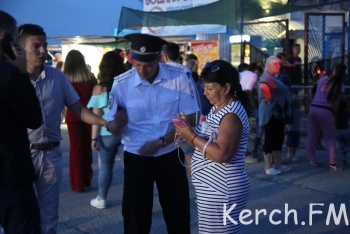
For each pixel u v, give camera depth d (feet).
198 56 50.70
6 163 11.02
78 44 54.39
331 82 27.68
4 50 11.27
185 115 13.65
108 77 20.56
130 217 13.97
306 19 46.01
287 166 29.45
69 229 19.39
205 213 12.34
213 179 12.19
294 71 39.73
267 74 26.61
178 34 49.42
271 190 24.71
